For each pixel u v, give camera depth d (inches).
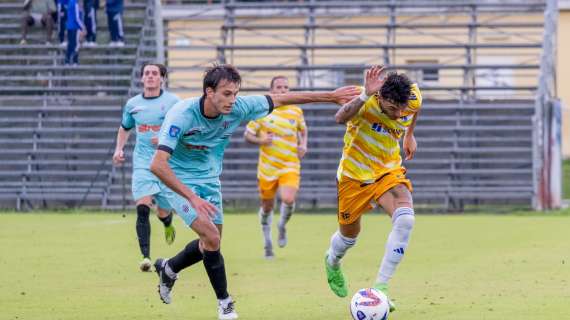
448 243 1350.9
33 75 2428.6
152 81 1119.0
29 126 2240.4
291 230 1594.5
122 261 1155.3
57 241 1397.6
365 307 706.8
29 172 2139.5
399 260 771.4
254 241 1409.9
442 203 2160.4
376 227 1632.6
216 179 779.4
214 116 728.3
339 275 840.3
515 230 1557.6
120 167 2159.2
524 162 2082.9
